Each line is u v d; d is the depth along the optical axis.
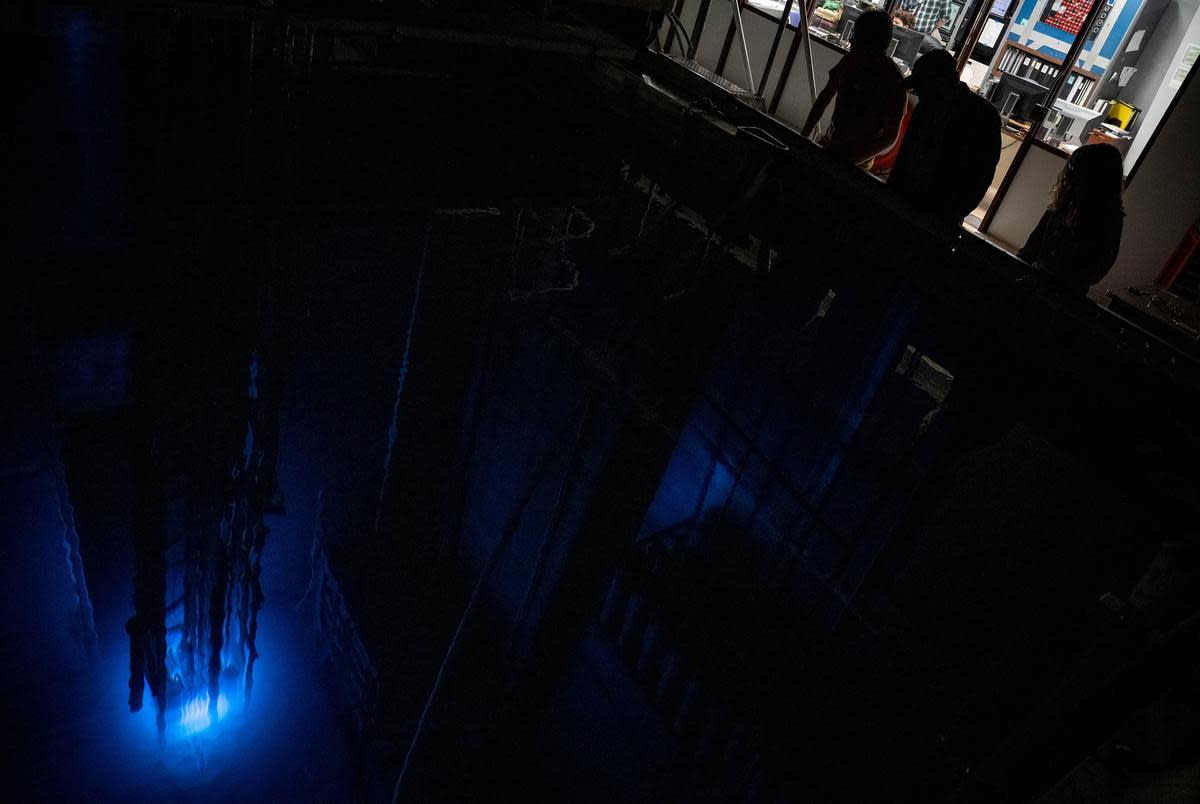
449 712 10.48
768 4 10.14
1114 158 5.86
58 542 8.78
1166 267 6.77
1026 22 9.26
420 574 11.70
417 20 7.03
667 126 8.34
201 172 6.70
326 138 7.38
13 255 6.52
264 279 7.38
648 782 8.97
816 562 8.35
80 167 6.36
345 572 11.66
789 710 7.89
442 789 10.04
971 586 6.96
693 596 8.87
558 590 9.89
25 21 5.88
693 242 8.28
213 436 8.13
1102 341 6.04
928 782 6.98
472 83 8.11
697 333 8.41
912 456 7.64
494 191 8.29
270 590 12.71
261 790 10.45
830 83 7.34
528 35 7.74
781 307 8.34
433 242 9.47
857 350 7.90
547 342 10.36
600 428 9.63
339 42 7.84
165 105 6.29
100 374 7.59
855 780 7.38
